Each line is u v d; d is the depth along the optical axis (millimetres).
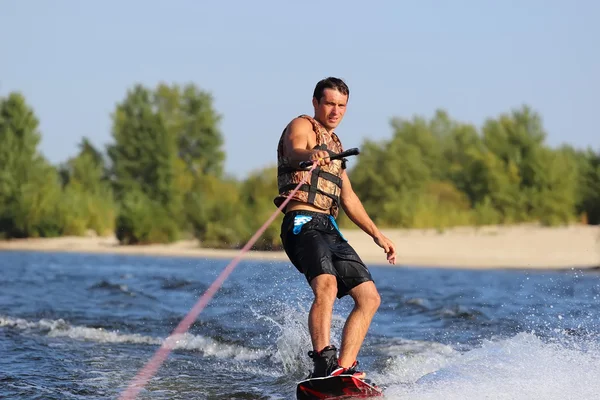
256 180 112000
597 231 101000
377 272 62625
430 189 130750
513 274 58875
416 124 175875
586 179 119125
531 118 130750
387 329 23156
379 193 132000
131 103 189750
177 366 18031
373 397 13312
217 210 107062
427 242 93938
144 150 173500
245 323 23641
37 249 104812
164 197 169500
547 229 105812
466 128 198250
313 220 14477
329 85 14688
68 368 17422
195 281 39656
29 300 31484
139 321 24719
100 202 129500
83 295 33531
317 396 13352
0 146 130375
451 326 23359
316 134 14578
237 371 17609
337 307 26500
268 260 75875
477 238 97062
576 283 44250
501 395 13469
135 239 108750
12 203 121688
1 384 15492
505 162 125688
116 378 16484
